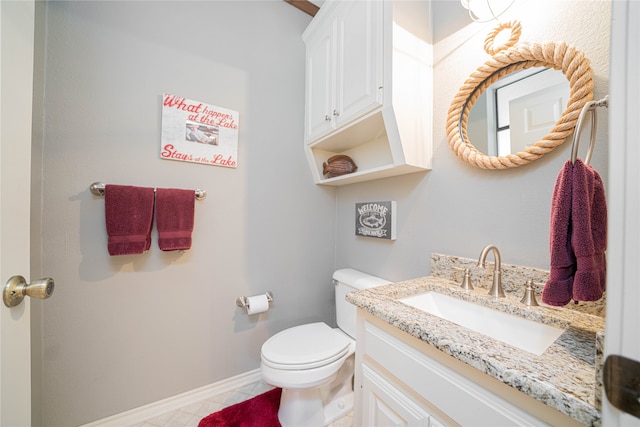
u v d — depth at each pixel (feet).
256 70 4.96
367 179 4.94
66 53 3.45
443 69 3.69
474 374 1.73
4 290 1.70
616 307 0.94
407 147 3.52
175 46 4.18
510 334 2.46
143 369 3.97
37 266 3.22
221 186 4.60
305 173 5.60
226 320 4.67
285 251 5.34
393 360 2.35
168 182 4.13
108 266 3.71
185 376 4.30
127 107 3.83
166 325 4.14
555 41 2.57
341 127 4.34
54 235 3.37
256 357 4.99
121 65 3.79
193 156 4.30
